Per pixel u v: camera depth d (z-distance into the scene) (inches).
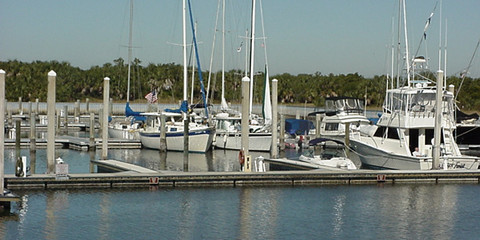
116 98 5022.1
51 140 1326.3
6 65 4970.5
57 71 5142.7
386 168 1619.1
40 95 4933.6
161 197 1242.6
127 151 2132.1
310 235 1010.7
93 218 1080.2
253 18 2301.9
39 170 1611.7
